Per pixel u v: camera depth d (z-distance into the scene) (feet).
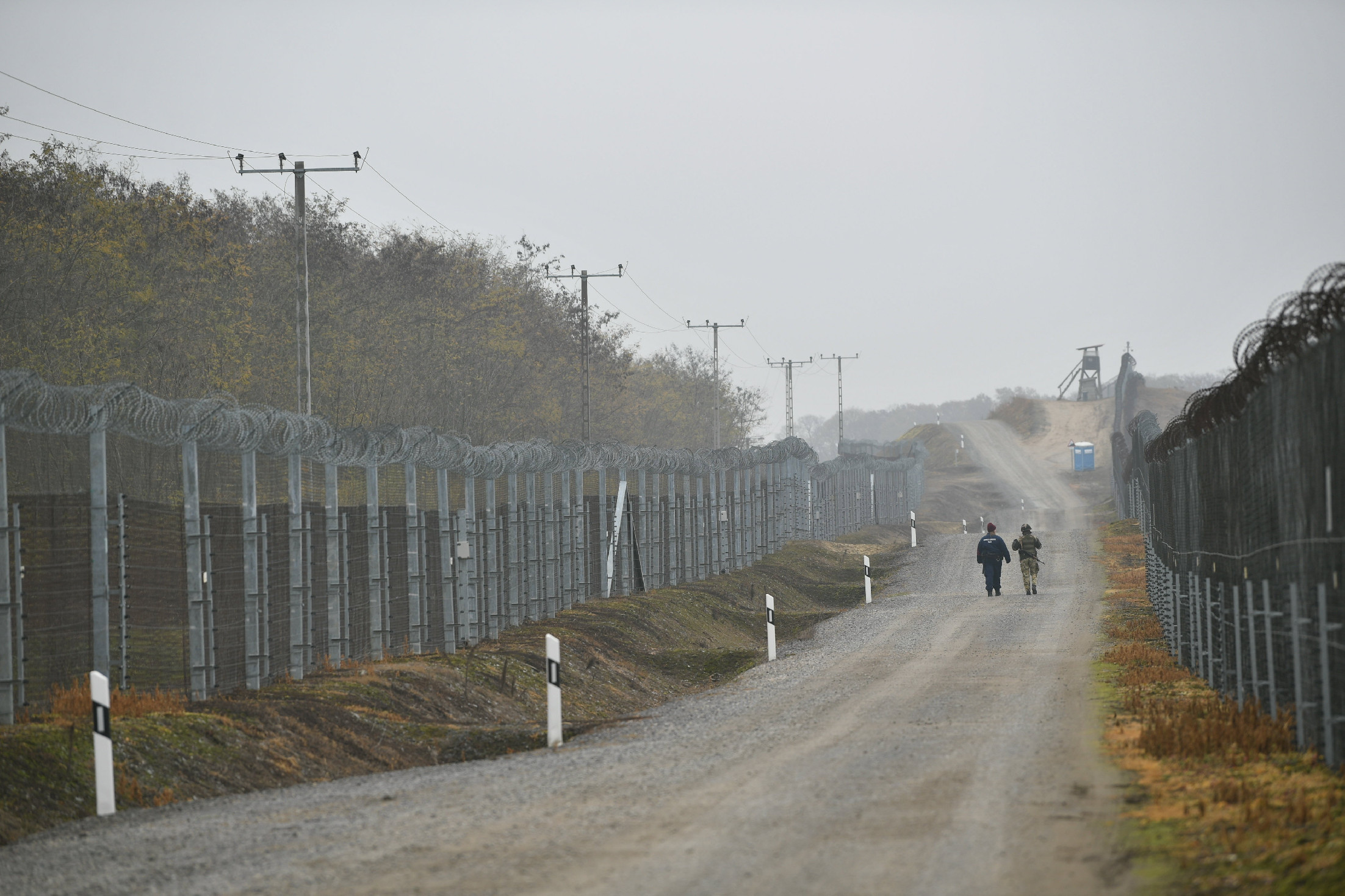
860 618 240.94
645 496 272.31
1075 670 151.12
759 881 55.42
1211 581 125.18
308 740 107.96
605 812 73.26
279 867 61.41
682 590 268.82
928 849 60.75
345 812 77.10
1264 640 96.27
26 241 306.76
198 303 357.61
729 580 305.94
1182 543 152.97
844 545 411.54
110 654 114.11
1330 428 73.36
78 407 99.76
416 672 141.38
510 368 533.55
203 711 105.60
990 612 236.02
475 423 504.43
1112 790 74.79
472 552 175.52
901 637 202.90
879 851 60.64
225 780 93.56
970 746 95.25
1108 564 327.67
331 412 399.65
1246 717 92.27
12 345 291.17
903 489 640.58
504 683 149.18
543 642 181.27
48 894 58.18
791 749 97.55
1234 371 96.68
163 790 87.51
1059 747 93.30
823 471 450.71
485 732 119.34
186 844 68.54
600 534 241.96
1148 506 247.70
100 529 101.09
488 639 180.86
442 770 97.86
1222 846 58.23
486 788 84.23
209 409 114.73
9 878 61.77
